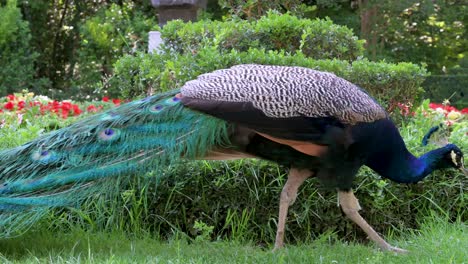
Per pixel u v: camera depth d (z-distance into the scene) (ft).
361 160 17.81
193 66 22.25
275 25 24.85
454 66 77.46
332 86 17.26
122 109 18.17
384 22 70.38
